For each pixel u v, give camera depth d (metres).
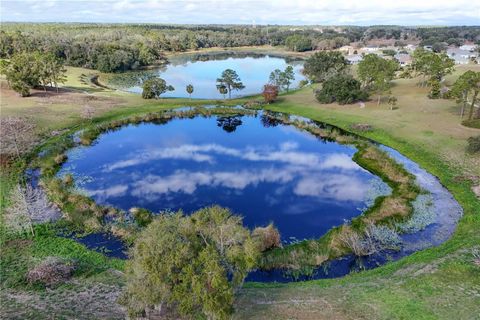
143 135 62.62
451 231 32.91
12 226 32.44
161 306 19.58
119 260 28.97
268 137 61.88
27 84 79.69
